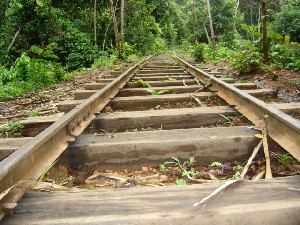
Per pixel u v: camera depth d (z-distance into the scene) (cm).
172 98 382
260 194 138
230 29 3666
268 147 220
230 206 128
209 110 306
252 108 282
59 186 165
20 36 1585
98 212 128
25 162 163
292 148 194
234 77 619
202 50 1201
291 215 126
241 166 207
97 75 901
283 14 2308
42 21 1602
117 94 445
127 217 123
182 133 233
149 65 954
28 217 126
